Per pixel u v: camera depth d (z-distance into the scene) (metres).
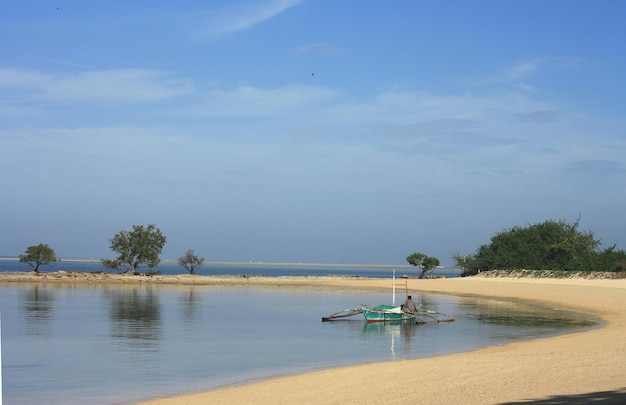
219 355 29.45
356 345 33.03
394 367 23.50
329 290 91.06
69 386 22.22
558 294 68.44
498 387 17.84
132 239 119.25
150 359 28.25
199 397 19.36
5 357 28.84
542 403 15.13
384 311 45.53
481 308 58.22
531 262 104.69
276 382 21.55
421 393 17.59
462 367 22.44
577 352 25.59
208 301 67.25
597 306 54.72
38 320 45.50
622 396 15.46
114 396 20.45
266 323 44.84
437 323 44.59
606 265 95.00
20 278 106.50
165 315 50.41
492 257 111.62
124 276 112.81
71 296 72.31
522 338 35.19
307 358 28.50
